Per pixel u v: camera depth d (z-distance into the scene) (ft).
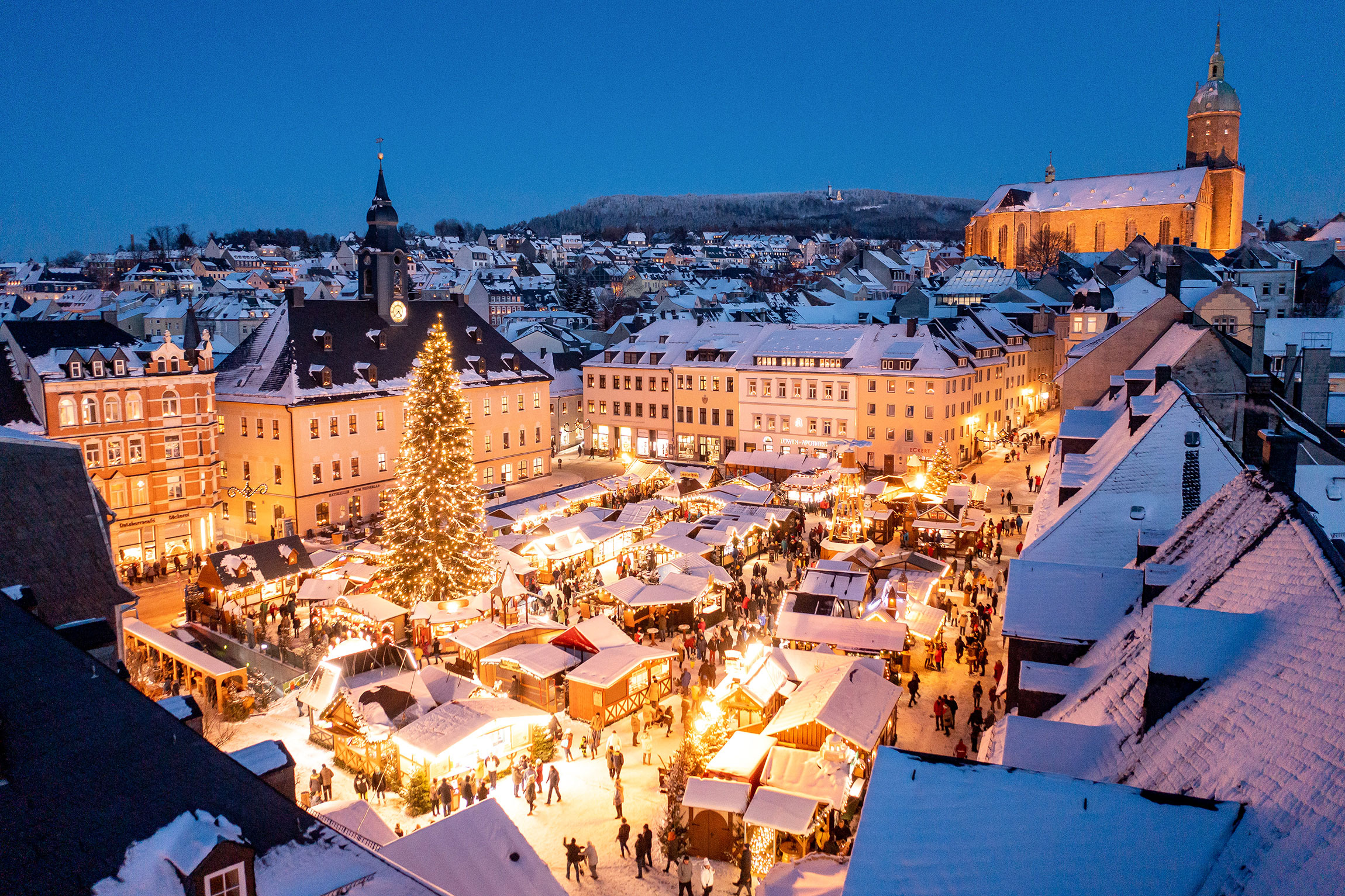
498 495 261.85
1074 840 36.73
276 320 242.17
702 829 89.51
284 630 152.46
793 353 308.19
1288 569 52.90
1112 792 38.70
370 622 151.02
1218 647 50.31
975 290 509.35
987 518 207.51
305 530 223.10
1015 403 367.25
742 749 95.35
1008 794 39.37
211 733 114.32
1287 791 35.27
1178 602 65.10
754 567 182.91
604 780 104.37
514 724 106.11
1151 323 198.49
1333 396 152.76
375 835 74.43
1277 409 104.17
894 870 36.65
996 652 141.69
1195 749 44.78
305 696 113.29
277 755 64.95
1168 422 102.01
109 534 90.27
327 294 604.90
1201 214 581.94
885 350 293.43
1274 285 330.75
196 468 201.05
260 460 227.40
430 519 160.15
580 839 92.32
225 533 236.22
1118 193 606.55
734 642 142.82
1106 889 34.58
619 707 120.37
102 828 41.55
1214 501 77.25
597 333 468.75
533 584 175.83
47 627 43.24
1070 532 97.76
